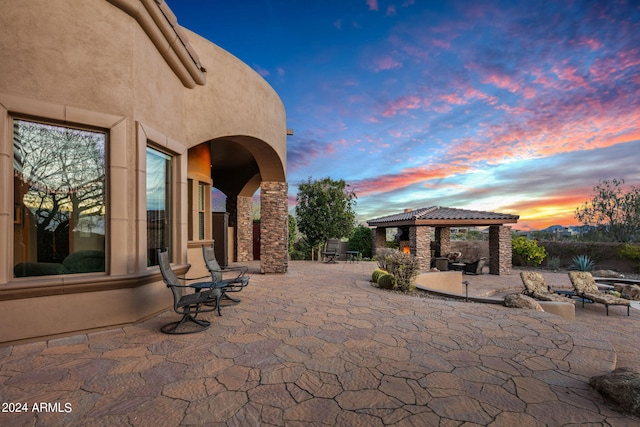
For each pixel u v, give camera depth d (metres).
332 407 2.66
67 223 4.69
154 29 5.47
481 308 6.47
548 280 15.19
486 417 2.51
